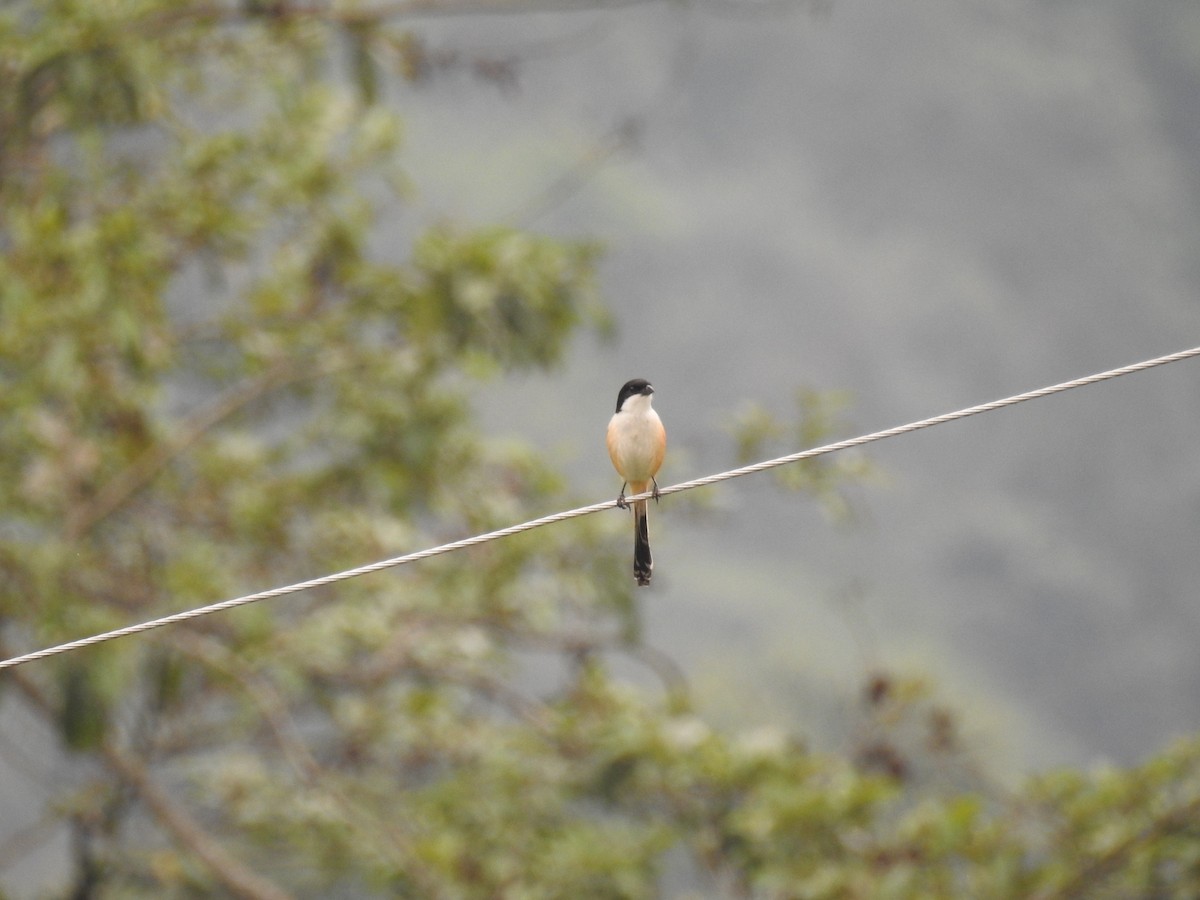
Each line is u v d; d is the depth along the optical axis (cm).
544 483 1730
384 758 1681
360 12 1514
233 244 1630
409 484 1680
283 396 1723
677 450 1642
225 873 1558
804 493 1611
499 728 1673
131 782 1558
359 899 1722
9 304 1383
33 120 1486
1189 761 1391
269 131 1641
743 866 1455
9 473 1524
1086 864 1360
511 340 1539
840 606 1560
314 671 1623
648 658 1700
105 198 1612
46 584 1358
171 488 1642
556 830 1571
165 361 1552
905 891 1329
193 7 1502
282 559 1703
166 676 1504
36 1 1442
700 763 1476
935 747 1460
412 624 1650
